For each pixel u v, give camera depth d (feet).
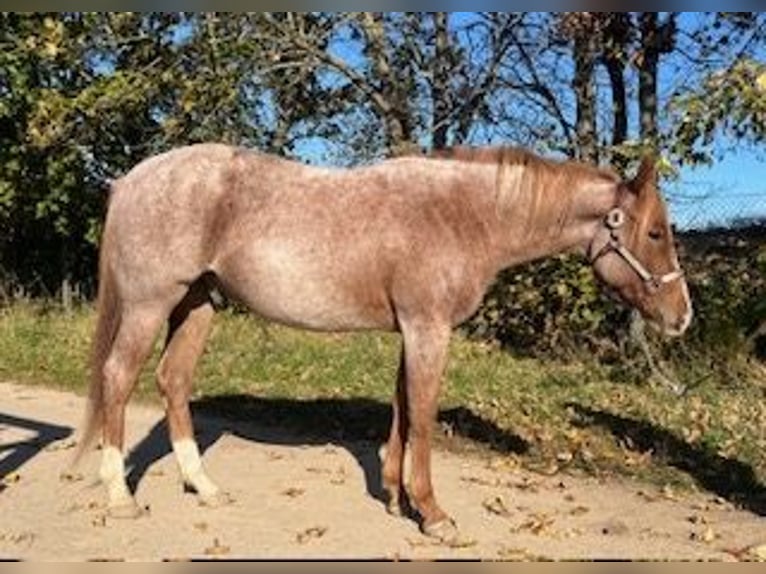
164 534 9.01
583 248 9.37
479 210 9.00
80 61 20.56
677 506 10.27
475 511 9.91
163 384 10.12
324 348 19.45
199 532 9.09
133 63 20.02
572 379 16.81
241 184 9.15
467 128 21.22
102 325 9.50
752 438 12.67
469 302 9.04
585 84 18.99
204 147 9.36
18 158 21.47
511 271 18.15
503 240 9.11
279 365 17.97
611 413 14.16
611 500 10.46
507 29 20.10
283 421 14.06
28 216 23.04
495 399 15.14
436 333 8.87
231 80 18.79
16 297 23.81
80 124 20.12
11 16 20.38
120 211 9.30
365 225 8.91
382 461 10.79
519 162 9.10
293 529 9.23
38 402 15.44
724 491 10.82
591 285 17.17
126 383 9.34
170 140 19.72
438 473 11.30
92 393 9.53
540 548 8.80
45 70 21.35
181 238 9.07
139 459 11.69
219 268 9.23
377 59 21.40
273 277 9.02
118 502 9.43
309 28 20.99
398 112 21.39
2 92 21.12
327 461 11.85
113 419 9.37
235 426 13.78
